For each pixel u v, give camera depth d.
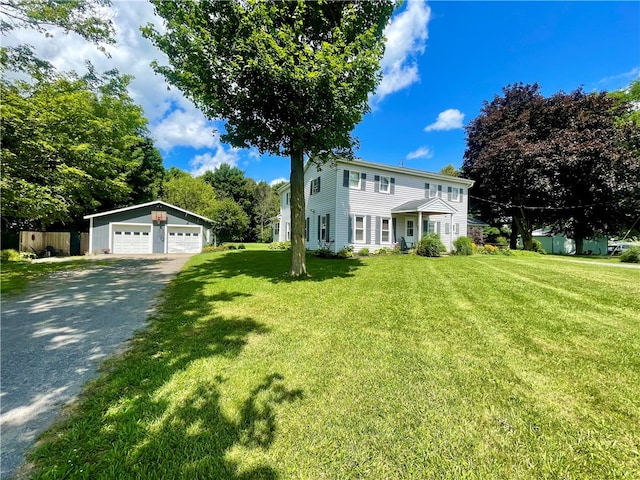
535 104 19.86
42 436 1.91
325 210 16.02
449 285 6.96
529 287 6.72
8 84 8.84
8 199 8.83
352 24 7.10
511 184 19.56
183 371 2.79
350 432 1.95
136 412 2.14
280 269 9.74
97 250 17.11
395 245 16.20
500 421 2.07
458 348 3.36
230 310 4.93
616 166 16.44
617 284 7.04
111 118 12.19
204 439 1.87
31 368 2.88
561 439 1.91
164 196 27.53
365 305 5.21
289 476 1.61
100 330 4.00
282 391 2.44
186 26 6.48
